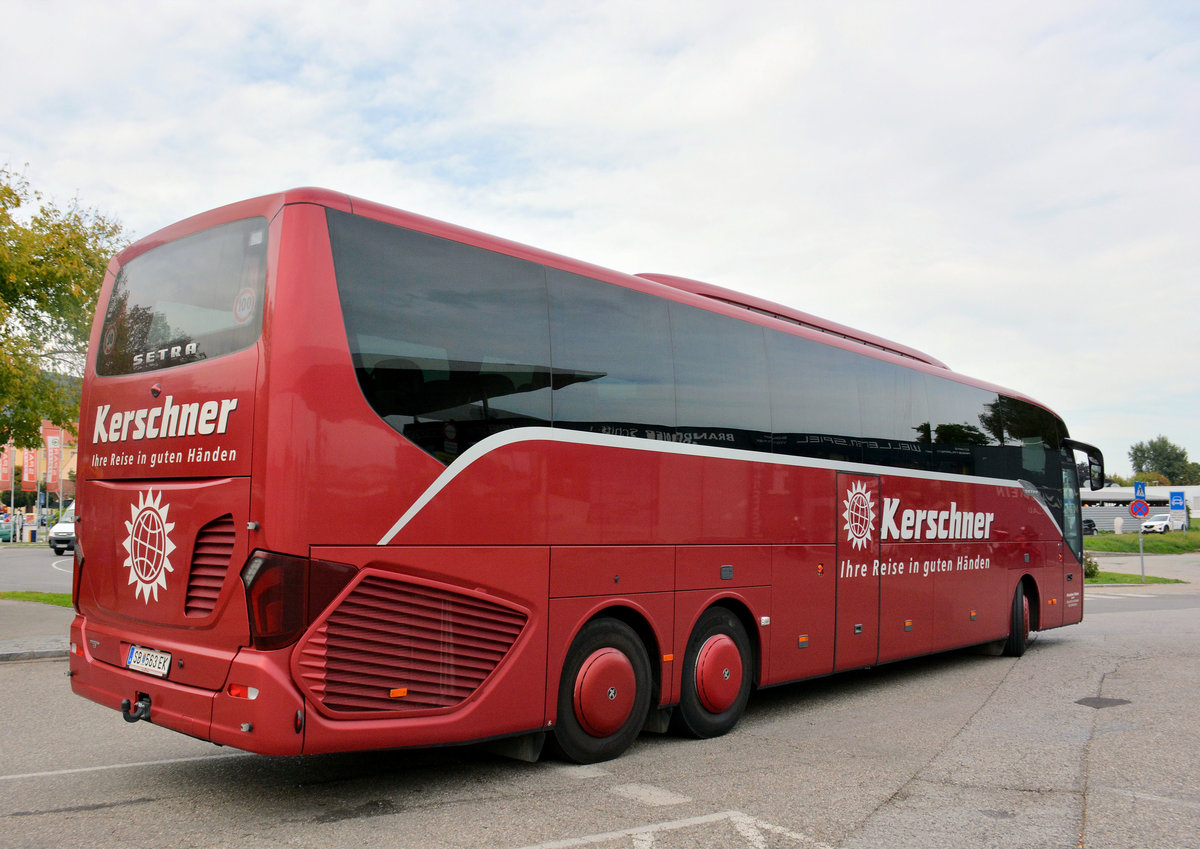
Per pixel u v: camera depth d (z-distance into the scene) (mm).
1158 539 59000
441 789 5891
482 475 5809
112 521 5965
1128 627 17094
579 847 4777
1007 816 5441
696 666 7488
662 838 4941
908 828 5195
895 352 11359
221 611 5070
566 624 6320
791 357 8867
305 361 5008
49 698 8914
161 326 5855
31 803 5508
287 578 4871
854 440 9625
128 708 5594
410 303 5562
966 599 11578
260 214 5367
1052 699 9562
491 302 6051
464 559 5660
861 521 9617
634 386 7043
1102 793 5957
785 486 8555
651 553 7035
